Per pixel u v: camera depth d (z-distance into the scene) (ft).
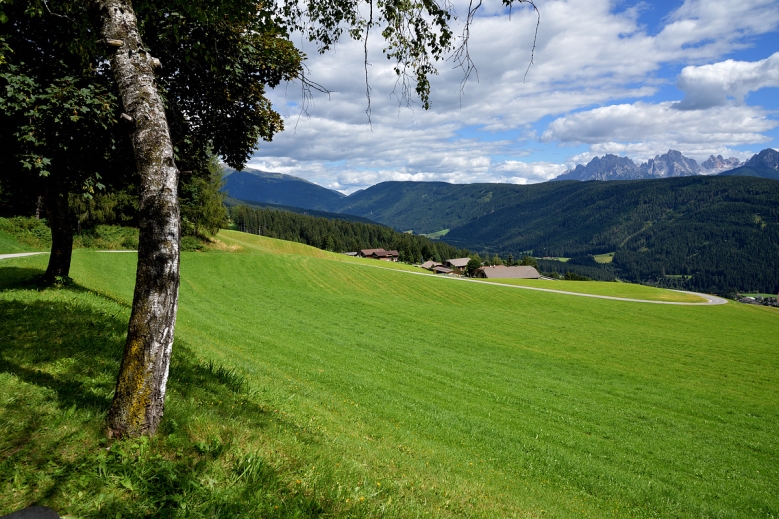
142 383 15.47
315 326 102.63
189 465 15.06
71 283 55.31
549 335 129.70
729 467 50.60
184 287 140.46
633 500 38.70
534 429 54.34
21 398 18.29
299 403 38.14
